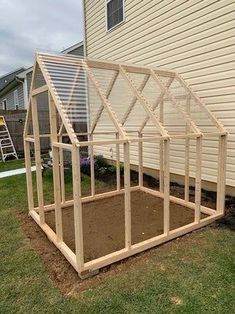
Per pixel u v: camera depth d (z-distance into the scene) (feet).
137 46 21.38
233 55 14.43
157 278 8.80
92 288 8.45
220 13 14.79
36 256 10.37
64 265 9.74
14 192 19.30
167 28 18.39
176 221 13.35
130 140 9.96
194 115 17.17
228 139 15.31
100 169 24.58
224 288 8.17
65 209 15.57
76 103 14.90
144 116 21.11
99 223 13.39
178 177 19.39
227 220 13.21
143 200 16.87
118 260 9.83
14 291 8.40
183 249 10.64
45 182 21.85
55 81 12.27
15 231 12.74
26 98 49.47
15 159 36.65
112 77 15.20
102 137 26.53
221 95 15.39
